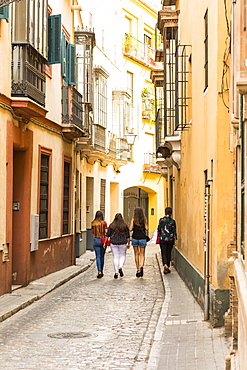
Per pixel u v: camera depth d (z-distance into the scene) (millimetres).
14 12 17812
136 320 14594
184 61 21578
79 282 22250
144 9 52625
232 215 13250
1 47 16781
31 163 20062
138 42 51375
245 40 6688
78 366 10297
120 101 45875
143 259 24078
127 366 10320
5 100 17172
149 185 54125
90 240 38000
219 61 13359
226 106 13328
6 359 10766
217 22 13359
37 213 21125
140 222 23859
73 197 27750
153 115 53188
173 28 25250
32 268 20812
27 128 19906
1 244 16984
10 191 17609
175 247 26891
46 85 22328
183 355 10836
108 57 44125
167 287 20062
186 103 21953
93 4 40312
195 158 18312
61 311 15867
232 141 12617
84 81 29922
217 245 13242
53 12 23641
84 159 35781
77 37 29891
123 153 47062
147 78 53969
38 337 12664
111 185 48312
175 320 14203
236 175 11844
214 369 9758
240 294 6660
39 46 19516
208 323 13664
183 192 23141
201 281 15680
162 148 28016
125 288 20547
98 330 13406
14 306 15719
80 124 28188
